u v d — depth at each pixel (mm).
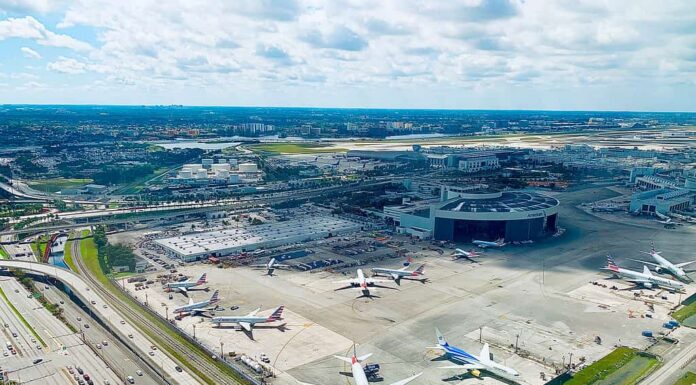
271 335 163625
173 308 185375
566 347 155875
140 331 164250
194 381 135375
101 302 188125
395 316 178375
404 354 151125
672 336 163250
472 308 185375
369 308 185125
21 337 161375
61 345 156000
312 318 176625
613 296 197375
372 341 159375
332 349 154250
